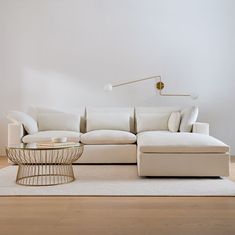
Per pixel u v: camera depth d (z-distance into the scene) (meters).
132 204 2.98
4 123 6.22
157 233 2.28
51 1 6.17
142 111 5.82
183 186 3.64
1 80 6.20
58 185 3.70
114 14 6.18
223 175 4.04
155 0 6.16
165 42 6.18
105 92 6.21
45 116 5.66
